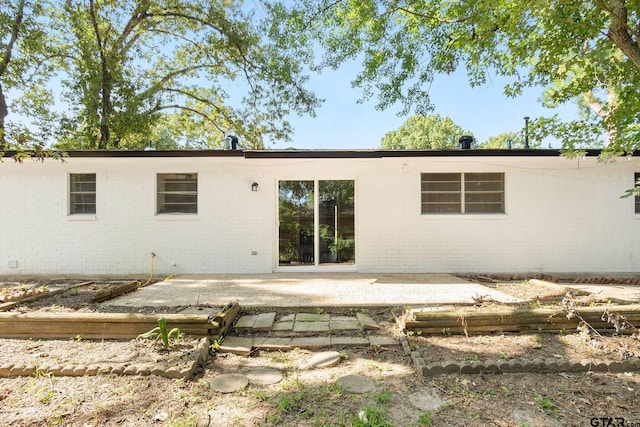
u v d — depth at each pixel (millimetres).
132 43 15039
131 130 14031
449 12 8148
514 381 2680
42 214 7859
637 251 7863
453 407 2320
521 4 4684
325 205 7984
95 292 5602
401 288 5906
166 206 8008
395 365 3023
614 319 3436
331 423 2143
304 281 6695
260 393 2520
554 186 7887
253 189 7891
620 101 6070
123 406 2338
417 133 39719
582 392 2510
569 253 7848
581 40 5961
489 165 7859
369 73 10414
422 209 7945
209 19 14695
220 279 6957
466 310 3902
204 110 18500
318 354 3266
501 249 7855
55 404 2352
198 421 2168
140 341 3383
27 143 4301
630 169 7902
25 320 3541
